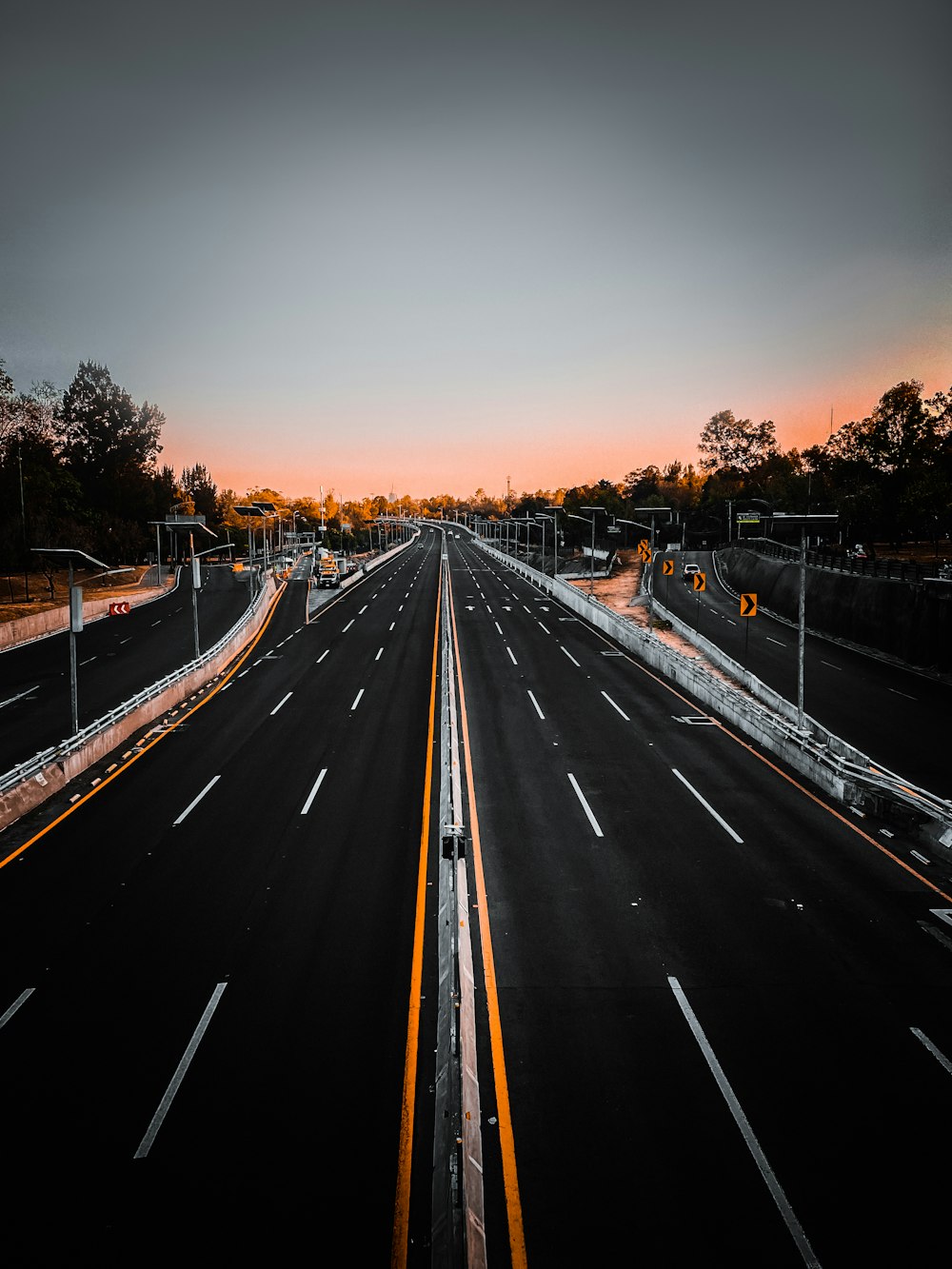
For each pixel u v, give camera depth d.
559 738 26.88
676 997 11.95
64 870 16.47
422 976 12.52
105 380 122.12
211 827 18.81
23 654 43.44
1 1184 8.47
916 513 61.47
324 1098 9.77
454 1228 7.41
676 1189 8.40
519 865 16.75
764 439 170.62
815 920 14.37
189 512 133.25
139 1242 7.78
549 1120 9.41
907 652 40.03
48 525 74.69
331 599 69.69
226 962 12.91
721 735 27.45
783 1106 9.63
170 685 31.64
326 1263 7.55
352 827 18.80
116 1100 9.74
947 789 21.88
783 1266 7.52
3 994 12.02
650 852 17.45
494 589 79.00
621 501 138.50
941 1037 10.98
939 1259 7.59
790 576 58.03
